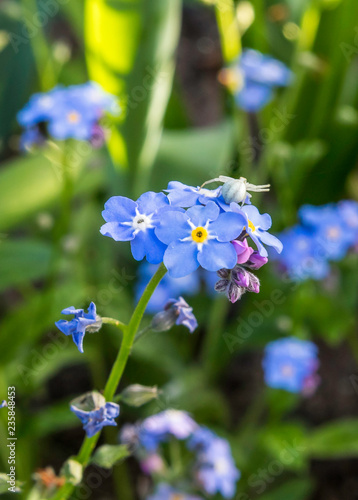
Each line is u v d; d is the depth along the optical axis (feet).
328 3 0.72
